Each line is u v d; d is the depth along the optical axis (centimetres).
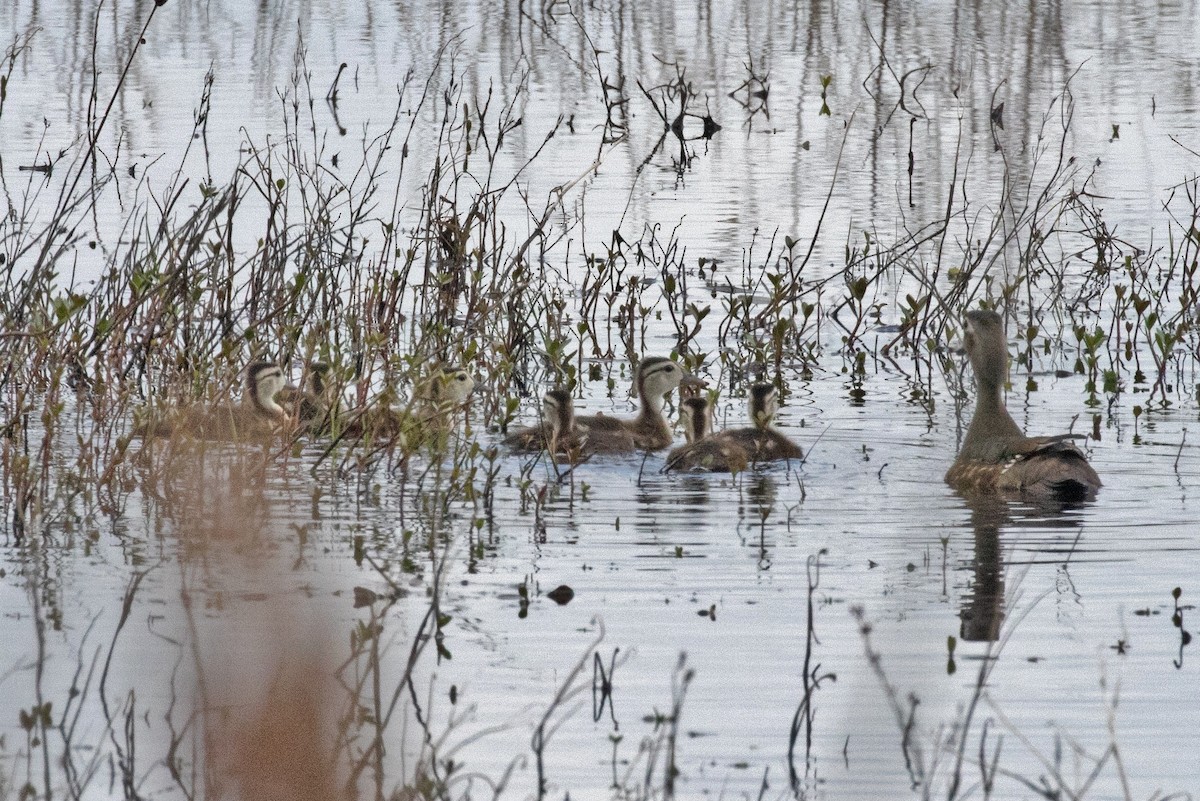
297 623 2517
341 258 4694
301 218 5534
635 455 3731
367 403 3872
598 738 2166
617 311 4981
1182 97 7838
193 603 2620
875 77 8494
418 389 3541
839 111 7831
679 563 2842
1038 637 2477
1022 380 4319
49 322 3875
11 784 2022
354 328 4259
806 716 2217
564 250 5469
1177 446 3628
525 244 4641
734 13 10556
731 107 7944
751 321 4747
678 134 7256
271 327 4481
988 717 2220
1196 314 4662
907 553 2884
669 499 3278
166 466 3278
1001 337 3441
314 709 2223
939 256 4875
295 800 2022
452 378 3819
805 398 4209
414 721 2209
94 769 2064
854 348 4691
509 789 2027
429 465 3319
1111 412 3959
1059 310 4888
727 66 8819
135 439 3647
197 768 2078
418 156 6531
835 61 8938
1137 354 4541
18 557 2866
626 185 6372
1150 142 6906
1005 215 5806
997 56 8969
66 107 7250
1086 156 6681
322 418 3700
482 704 2255
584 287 4797
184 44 9038
